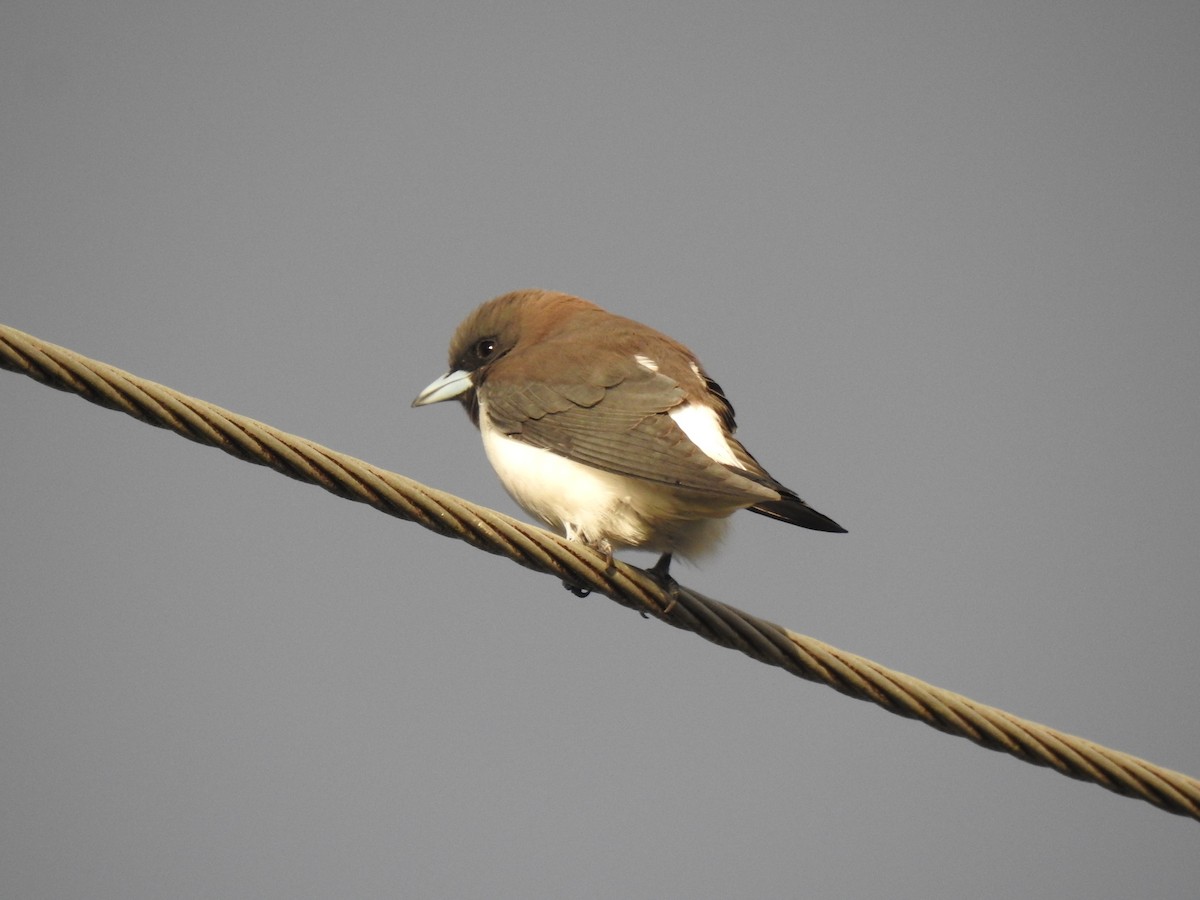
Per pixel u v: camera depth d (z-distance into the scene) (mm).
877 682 10000
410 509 9695
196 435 9133
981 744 9914
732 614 10195
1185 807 9742
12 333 8711
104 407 9008
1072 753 9750
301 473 9391
